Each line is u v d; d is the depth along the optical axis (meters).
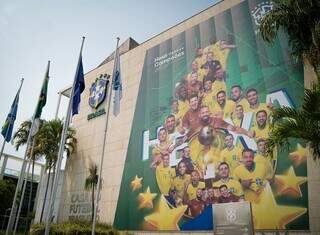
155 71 32.47
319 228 17.83
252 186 21.31
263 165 21.23
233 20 27.22
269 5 25.12
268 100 22.58
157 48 33.47
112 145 33.72
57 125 39.66
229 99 24.89
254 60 24.47
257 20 25.48
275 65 23.09
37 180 65.94
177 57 30.78
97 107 38.50
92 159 35.66
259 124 22.44
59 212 35.91
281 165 20.39
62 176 38.09
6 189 52.22
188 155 26.03
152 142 29.50
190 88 28.17
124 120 33.62
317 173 18.84
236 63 25.53
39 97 27.41
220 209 15.84
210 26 28.89
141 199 28.19
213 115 25.52
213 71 26.91
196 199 24.20
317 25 15.80
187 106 27.80
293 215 18.98
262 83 23.36
